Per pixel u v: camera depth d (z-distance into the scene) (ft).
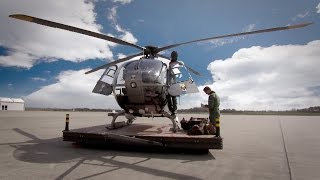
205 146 17.81
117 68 23.06
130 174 12.73
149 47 24.44
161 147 20.03
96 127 24.03
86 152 18.61
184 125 22.07
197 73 27.12
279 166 15.19
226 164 15.55
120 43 22.02
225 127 48.55
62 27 18.44
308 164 15.80
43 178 11.71
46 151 18.66
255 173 13.48
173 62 22.82
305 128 46.32
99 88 22.12
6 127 37.22
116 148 20.57
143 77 20.38
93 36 20.42
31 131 32.37
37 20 16.99
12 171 12.85
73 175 12.35
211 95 20.86
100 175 12.44
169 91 20.76
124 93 22.26
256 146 23.36
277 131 39.60
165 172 13.32
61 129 35.40
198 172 13.47
